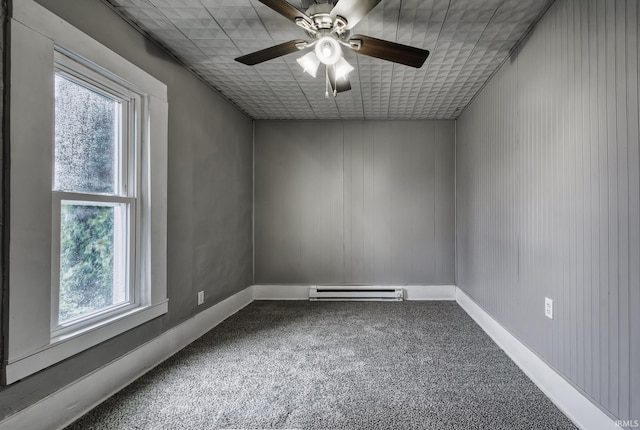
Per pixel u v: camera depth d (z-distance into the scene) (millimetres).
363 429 1480
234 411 1620
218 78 2736
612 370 1314
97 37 1687
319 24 1572
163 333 2213
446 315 3205
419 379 1937
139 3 1757
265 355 2285
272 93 3080
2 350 1250
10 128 1258
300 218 3922
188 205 2535
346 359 2213
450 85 2865
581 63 1507
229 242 3264
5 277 1255
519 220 2162
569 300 1604
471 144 3240
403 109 3531
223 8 1812
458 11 1821
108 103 1852
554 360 1733
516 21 1920
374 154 3895
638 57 1185
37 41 1350
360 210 3900
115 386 1796
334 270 3912
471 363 2150
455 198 3842
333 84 1992
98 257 1789
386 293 3764
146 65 2062
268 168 3928
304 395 1765
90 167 1735
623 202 1257
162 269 2148
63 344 1472
